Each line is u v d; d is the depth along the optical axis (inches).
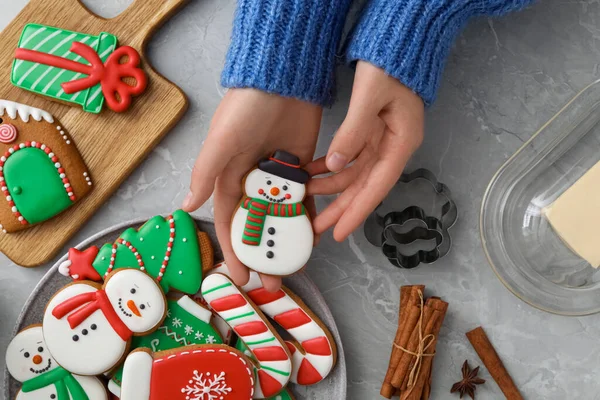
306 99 22.1
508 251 25.7
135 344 24.7
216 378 24.0
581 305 25.5
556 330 26.2
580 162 25.2
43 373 24.6
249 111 21.6
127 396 23.6
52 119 25.5
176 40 26.3
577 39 25.9
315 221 23.6
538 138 25.1
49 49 25.4
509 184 25.5
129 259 24.6
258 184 23.2
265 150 23.4
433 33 22.0
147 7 25.8
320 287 26.4
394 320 26.3
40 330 24.7
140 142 25.8
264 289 24.9
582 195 24.5
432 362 25.9
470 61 26.0
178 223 24.7
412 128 22.1
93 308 24.0
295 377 25.0
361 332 26.3
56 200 25.4
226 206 23.8
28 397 24.4
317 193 23.6
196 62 26.3
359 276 26.3
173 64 26.3
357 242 26.3
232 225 23.6
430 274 26.3
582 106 24.8
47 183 25.3
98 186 25.8
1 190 25.3
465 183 26.2
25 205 25.3
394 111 21.9
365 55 21.5
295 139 23.7
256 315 24.4
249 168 23.4
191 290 24.8
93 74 25.3
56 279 25.0
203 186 22.0
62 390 24.5
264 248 23.4
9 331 26.2
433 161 26.2
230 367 24.1
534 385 26.3
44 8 25.8
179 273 24.7
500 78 26.0
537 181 25.5
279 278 23.9
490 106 26.1
